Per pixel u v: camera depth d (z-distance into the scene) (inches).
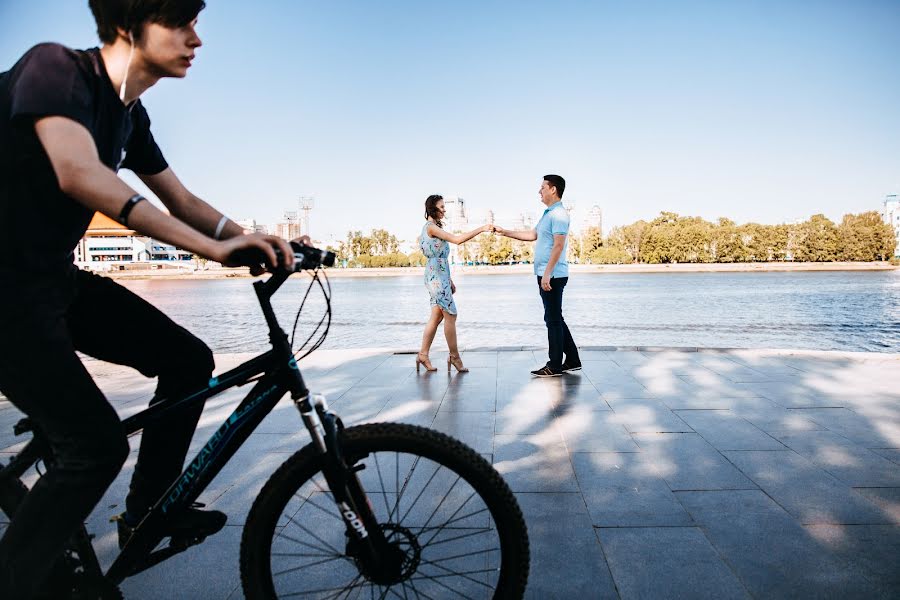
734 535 98.2
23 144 50.4
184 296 1601.9
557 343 226.1
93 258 5674.2
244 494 119.3
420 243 238.4
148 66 57.7
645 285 1935.3
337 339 537.6
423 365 253.1
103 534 103.6
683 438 149.5
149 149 69.9
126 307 65.4
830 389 198.7
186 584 86.4
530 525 103.2
